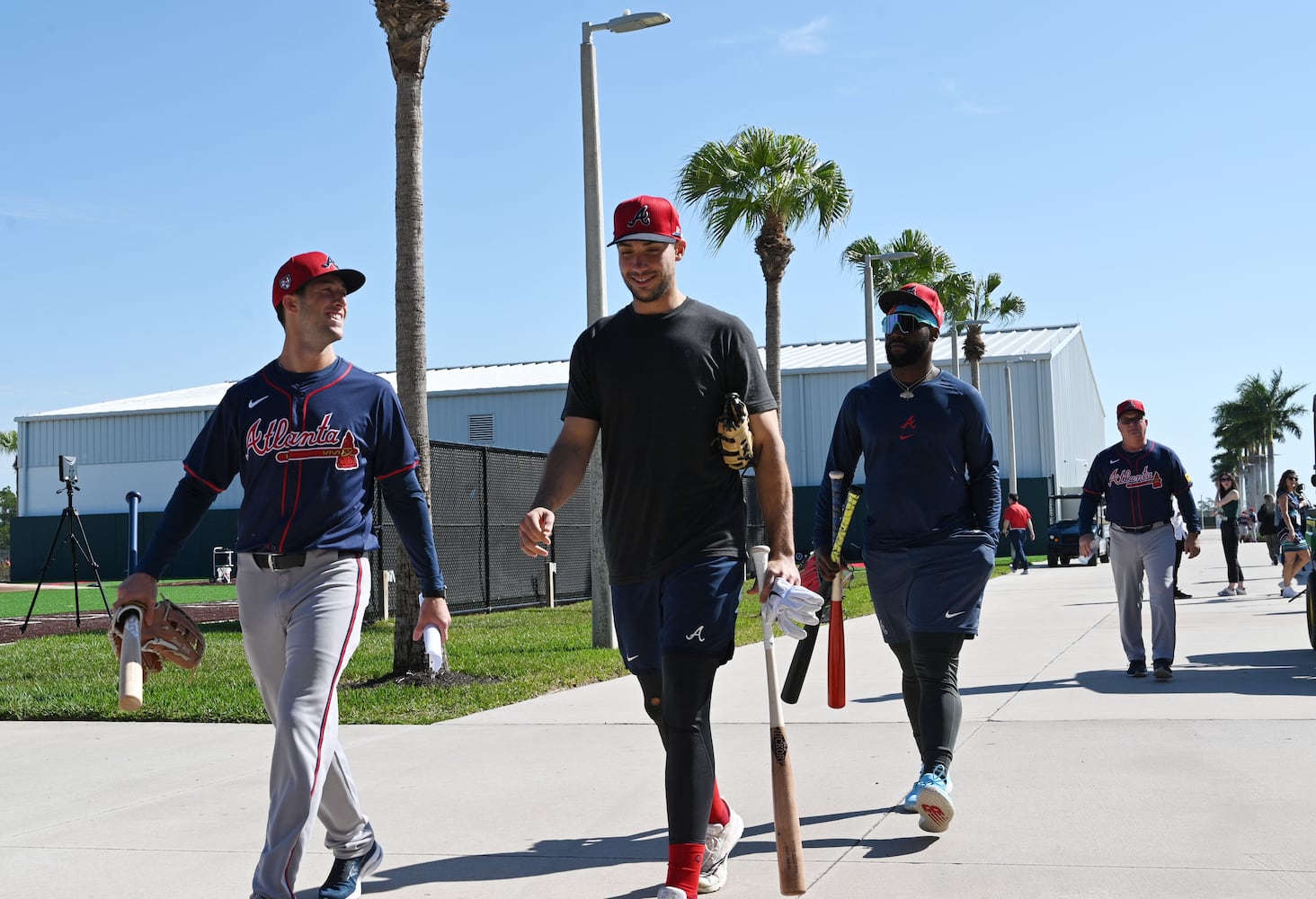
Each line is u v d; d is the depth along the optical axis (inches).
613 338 160.7
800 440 1870.1
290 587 155.6
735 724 298.8
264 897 143.0
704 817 149.9
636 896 163.2
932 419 198.7
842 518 202.8
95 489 2026.3
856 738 272.7
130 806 229.1
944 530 197.6
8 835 209.0
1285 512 668.7
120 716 345.1
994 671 385.4
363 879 171.5
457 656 473.4
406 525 163.9
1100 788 214.4
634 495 158.4
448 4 411.2
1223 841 177.8
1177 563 391.9
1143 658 355.3
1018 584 954.1
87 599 1136.2
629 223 157.9
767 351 919.0
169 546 161.8
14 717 353.4
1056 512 1631.4
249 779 252.7
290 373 160.6
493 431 1942.7
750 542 967.6
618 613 163.0
